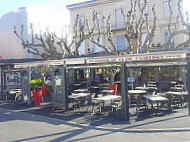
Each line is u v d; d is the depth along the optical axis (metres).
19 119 9.45
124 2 24.12
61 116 9.50
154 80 18.14
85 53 26.05
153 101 8.91
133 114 9.19
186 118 8.09
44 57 20.61
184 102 11.13
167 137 6.20
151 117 8.52
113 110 9.98
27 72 12.88
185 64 8.68
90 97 11.00
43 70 13.66
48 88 11.97
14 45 30.98
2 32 32.53
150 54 8.26
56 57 19.89
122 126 7.46
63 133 7.02
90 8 26.06
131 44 14.90
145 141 5.93
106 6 25.14
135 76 14.72
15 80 24.61
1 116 10.19
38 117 9.70
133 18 14.87
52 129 7.57
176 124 7.35
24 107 12.16
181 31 14.65
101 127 7.47
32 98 14.10
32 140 6.26
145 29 22.34
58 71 10.75
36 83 12.65
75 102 11.51
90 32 16.98
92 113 9.79
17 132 7.20
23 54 29.97
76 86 17.05
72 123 8.25
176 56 7.84
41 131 7.30
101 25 25.20
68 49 19.59
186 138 6.04
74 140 6.21
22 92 13.21
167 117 8.39
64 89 10.39
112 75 14.80
